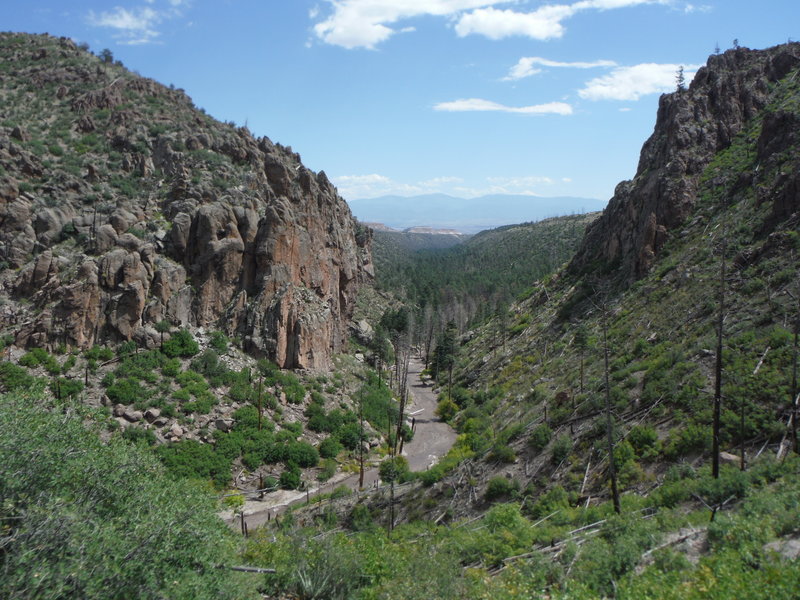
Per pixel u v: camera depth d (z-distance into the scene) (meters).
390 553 23.67
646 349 48.62
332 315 84.19
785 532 17.89
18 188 68.06
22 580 12.63
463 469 44.84
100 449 19.06
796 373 32.16
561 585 18.64
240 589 17.25
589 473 36.00
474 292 170.62
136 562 14.45
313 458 58.25
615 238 76.75
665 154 72.38
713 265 53.06
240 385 62.31
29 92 92.31
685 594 14.41
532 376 64.00
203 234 69.19
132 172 79.12
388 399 77.81
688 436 33.03
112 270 61.94
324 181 92.00
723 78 75.25
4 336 57.28
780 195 50.16
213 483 51.34
